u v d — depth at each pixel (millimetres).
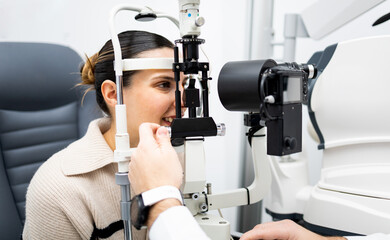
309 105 753
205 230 584
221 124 555
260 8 1164
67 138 1190
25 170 1112
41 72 1130
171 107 676
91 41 1343
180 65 521
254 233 591
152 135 489
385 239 588
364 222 661
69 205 659
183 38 523
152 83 647
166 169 450
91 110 1203
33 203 685
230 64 551
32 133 1131
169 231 396
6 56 1078
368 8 871
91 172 704
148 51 667
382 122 668
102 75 720
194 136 539
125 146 503
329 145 747
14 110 1108
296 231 605
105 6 1333
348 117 703
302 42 1441
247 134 678
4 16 1225
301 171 949
